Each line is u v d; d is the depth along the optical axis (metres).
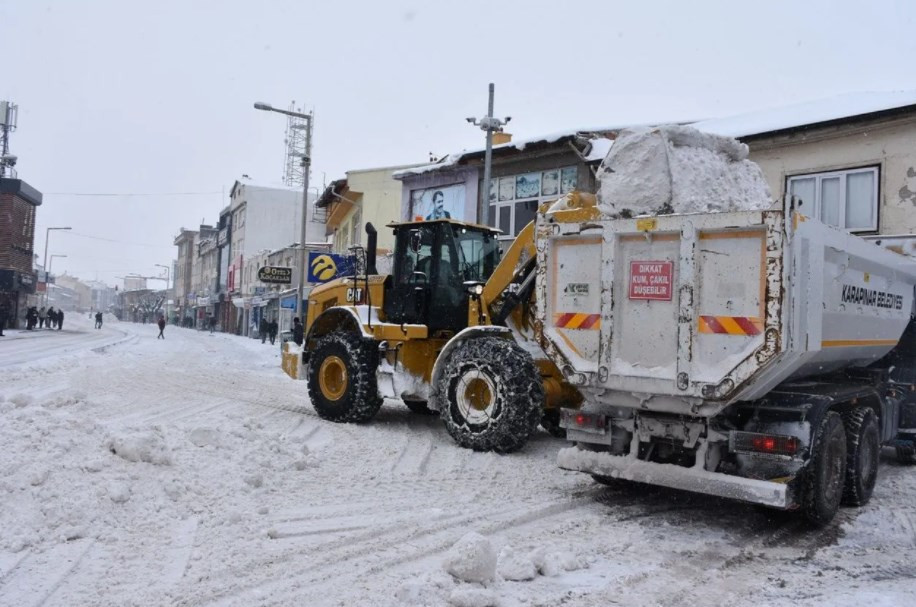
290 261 46.59
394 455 8.05
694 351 5.45
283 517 5.57
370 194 29.73
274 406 11.92
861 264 6.59
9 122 48.62
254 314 55.75
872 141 12.59
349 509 5.88
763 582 4.61
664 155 6.07
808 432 5.51
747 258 5.29
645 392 5.71
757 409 5.77
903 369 8.21
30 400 8.69
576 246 6.25
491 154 17.92
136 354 25.33
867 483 6.72
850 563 5.04
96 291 193.62
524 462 7.93
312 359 10.62
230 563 4.52
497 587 4.30
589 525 5.76
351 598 4.04
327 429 9.72
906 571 4.89
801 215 5.27
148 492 5.63
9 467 5.46
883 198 12.41
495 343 8.44
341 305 11.23
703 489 5.62
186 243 98.44
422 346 9.93
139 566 4.44
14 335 38.78
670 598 4.28
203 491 5.91
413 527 5.41
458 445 8.62
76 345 30.33
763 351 5.13
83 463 5.75
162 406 11.31
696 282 5.46
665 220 5.63
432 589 4.10
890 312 7.49
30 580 4.16
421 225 10.00
